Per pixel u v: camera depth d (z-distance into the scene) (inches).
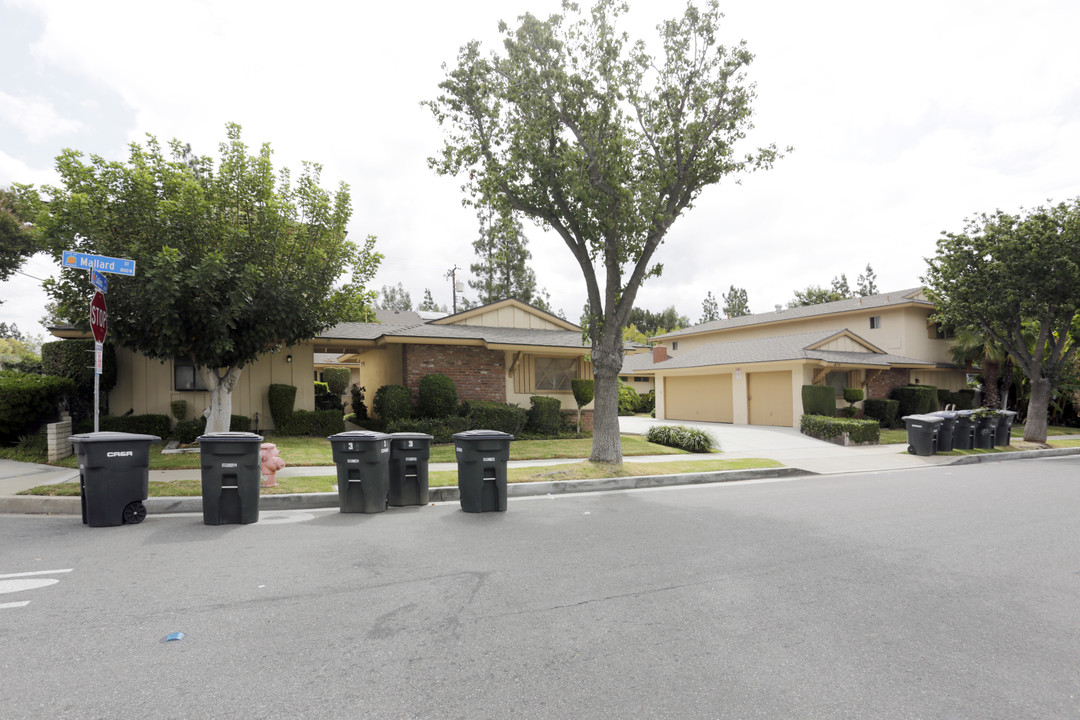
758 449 688.4
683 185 485.4
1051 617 173.9
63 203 427.8
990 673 138.0
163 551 239.6
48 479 376.2
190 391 603.2
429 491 370.9
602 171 451.8
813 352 904.9
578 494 399.5
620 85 457.1
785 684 131.5
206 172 493.4
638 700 123.8
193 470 421.4
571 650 148.1
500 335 733.9
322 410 649.6
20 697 122.2
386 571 213.2
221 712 117.3
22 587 193.0
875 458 616.7
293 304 491.5
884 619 171.3
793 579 207.2
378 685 129.1
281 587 194.5
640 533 275.9
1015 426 1072.2
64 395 542.0
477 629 160.9
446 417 658.2
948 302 789.2
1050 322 744.3
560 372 780.0
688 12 454.6
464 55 466.3
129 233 454.9
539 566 220.4
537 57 452.1
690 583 201.6
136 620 165.3
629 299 485.1
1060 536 274.8
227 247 462.6
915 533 278.7
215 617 167.8
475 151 474.3
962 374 1182.3
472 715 117.3
